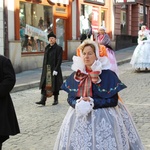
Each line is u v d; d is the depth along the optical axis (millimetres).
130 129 3998
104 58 3936
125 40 25484
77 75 3957
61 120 7750
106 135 3740
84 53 3896
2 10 14883
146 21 28750
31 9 16578
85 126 3791
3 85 4590
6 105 4715
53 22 18172
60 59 9359
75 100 3910
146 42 15250
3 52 14922
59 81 9375
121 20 25141
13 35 15508
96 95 3826
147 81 12711
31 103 9797
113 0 23484
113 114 3822
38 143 6211
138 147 3979
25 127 7238
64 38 19250
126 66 17703
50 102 9883
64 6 18953
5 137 4797
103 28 8672
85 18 20734
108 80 3850
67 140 3877
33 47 16750
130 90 11086
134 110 8344
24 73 15430
